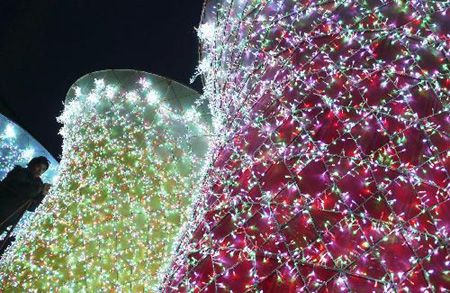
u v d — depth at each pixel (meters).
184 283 5.26
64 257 7.72
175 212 8.39
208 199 5.93
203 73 8.00
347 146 4.75
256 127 5.93
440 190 4.06
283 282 4.42
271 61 6.21
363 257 4.12
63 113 9.48
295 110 5.41
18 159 11.27
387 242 4.09
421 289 3.77
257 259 4.75
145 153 8.68
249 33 6.71
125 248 7.89
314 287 4.21
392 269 3.95
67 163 8.88
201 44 7.89
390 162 4.38
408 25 4.95
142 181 8.46
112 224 8.03
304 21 5.99
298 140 5.22
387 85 4.82
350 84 5.11
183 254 5.55
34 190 9.03
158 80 9.13
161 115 9.05
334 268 4.19
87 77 9.23
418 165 4.24
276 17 6.36
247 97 6.40
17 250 8.03
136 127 8.88
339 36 5.51
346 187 4.54
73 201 8.23
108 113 8.98
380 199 4.27
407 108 4.55
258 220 5.04
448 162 4.14
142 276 7.71
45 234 8.00
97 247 7.82
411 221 4.05
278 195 5.02
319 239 4.43
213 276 4.98
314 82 5.45
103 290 7.51
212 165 6.34
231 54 7.01
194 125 9.26
